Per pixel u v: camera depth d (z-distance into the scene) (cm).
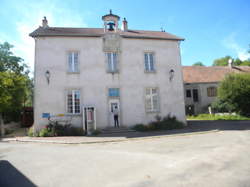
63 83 1452
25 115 2184
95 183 443
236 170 490
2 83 1503
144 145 880
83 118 1406
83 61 1510
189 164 553
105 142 1020
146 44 1658
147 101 1600
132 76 1583
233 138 947
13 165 623
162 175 476
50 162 643
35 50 1445
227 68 3322
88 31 1642
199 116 2594
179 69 1706
